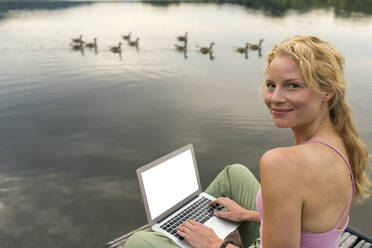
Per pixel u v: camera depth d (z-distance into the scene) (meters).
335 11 46.53
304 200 1.08
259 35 29.72
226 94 14.53
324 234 1.16
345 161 1.16
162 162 2.47
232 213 2.38
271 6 55.53
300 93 1.11
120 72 18.86
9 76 17.53
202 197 2.67
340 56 1.16
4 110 12.43
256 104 13.09
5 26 34.06
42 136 10.08
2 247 5.44
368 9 48.66
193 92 14.95
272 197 1.07
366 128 10.16
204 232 2.03
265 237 1.13
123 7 58.12
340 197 1.15
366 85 14.85
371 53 20.77
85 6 59.97
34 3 64.25
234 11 48.59
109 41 28.67
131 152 9.12
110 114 12.09
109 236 5.72
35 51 24.12
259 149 9.30
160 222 2.37
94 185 7.47
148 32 32.72
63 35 30.53
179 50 25.44
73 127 10.83
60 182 7.57
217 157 8.88
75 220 6.21
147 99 13.93
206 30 33.31
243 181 2.60
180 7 56.72
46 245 5.50
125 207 6.66
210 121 11.41
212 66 20.53
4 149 9.15
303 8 51.06
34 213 6.39
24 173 7.94
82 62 21.42
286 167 1.05
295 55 1.08
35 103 13.29
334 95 1.17
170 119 11.63
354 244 2.89
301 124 1.17
